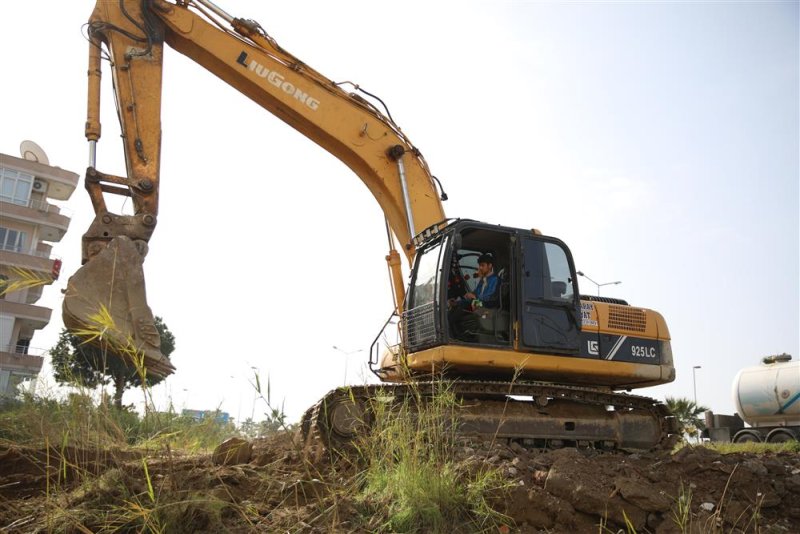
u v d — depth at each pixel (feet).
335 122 34.19
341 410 23.53
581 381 28.96
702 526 17.33
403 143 35.27
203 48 33.01
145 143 30.40
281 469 20.42
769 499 19.21
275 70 33.83
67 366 17.81
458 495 17.11
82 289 25.57
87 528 14.07
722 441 68.49
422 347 26.23
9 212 102.94
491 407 26.45
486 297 27.02
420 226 34.24
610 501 17.70
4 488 16.81
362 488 18.71
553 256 27.71
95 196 28.86
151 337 26.03
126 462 17.10
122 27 31.27
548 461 20.89
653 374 28.81
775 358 66.59
